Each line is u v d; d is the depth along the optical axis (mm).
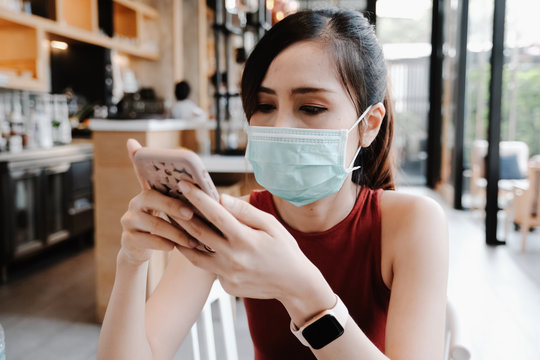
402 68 8766
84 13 4758
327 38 763
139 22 5469
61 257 4324
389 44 8719
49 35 4500
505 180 5902
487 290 3422
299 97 776
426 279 813
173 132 3271
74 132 5223
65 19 4785
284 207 927
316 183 823
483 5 6141
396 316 794
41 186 3998
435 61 8281
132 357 740
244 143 3566
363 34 807
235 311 2928
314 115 788
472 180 6309
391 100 997
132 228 589
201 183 495
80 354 2502
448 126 7488
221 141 3436
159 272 2912
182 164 479
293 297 579
